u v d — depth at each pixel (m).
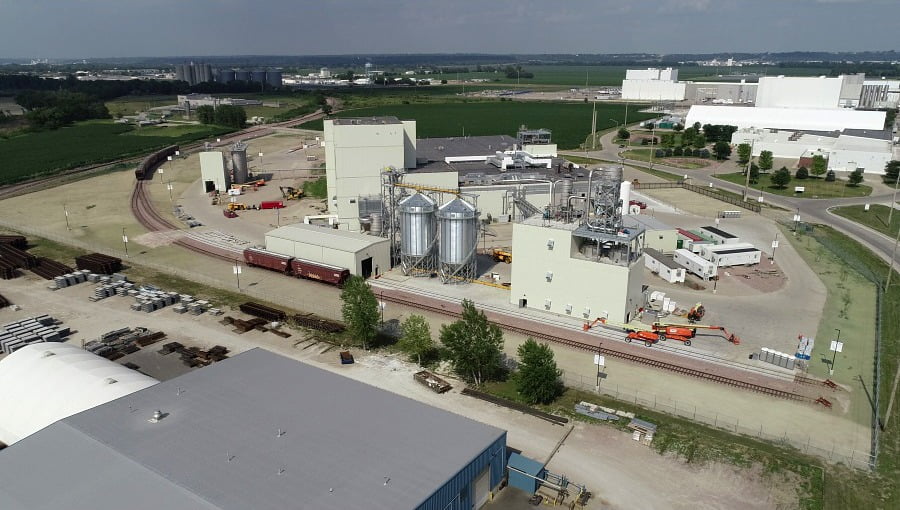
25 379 46.84
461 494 36.38
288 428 39.09
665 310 70.00
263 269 87.44
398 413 41.50
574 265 67.25
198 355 59.72
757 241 98.94
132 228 108.19
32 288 78.69
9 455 35.75
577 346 62.12
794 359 57.62
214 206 124.19
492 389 54.28
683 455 44.91
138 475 34.03
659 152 185.12
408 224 81.00
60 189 139.38
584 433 47.69
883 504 39.94
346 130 100.50
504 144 147.12
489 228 106.25
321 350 61.81
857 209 121.06
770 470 43.16
